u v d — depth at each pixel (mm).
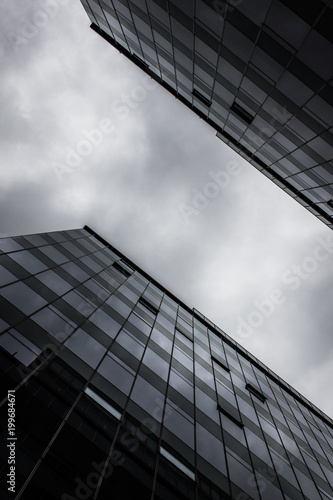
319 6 10141
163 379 18297
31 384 11539
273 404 28297
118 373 15750
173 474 12531
